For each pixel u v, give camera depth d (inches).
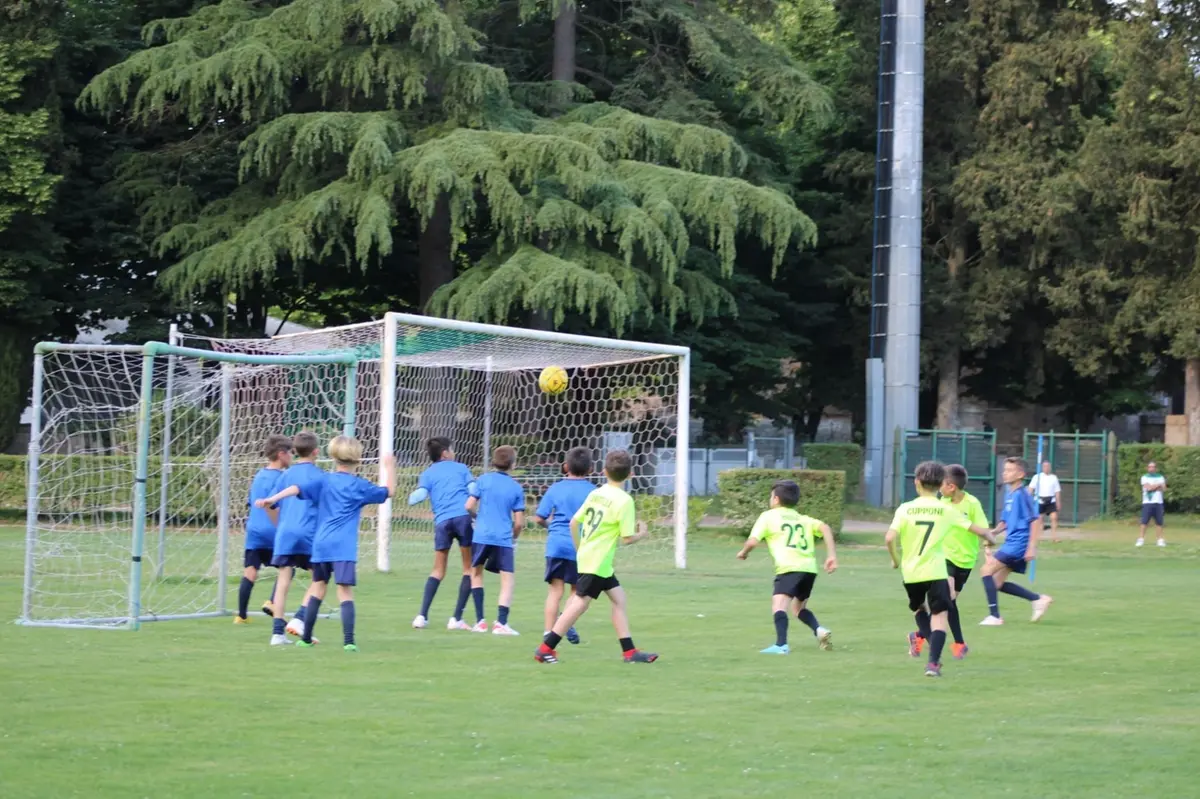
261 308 2576.3
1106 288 2568.9
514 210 1980.8
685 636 802.8
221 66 1977.1
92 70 2377.0
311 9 1964.8
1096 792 411.8
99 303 2357.3
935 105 2815.0
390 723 507.8
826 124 2399.1
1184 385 2930.6
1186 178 2432.3
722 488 1812.3
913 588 668.1
